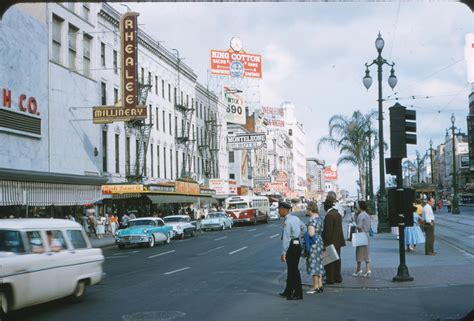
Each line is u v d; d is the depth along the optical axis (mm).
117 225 37188
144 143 45125
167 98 52750
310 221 11977
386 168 13109
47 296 10039
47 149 30906
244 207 55188
